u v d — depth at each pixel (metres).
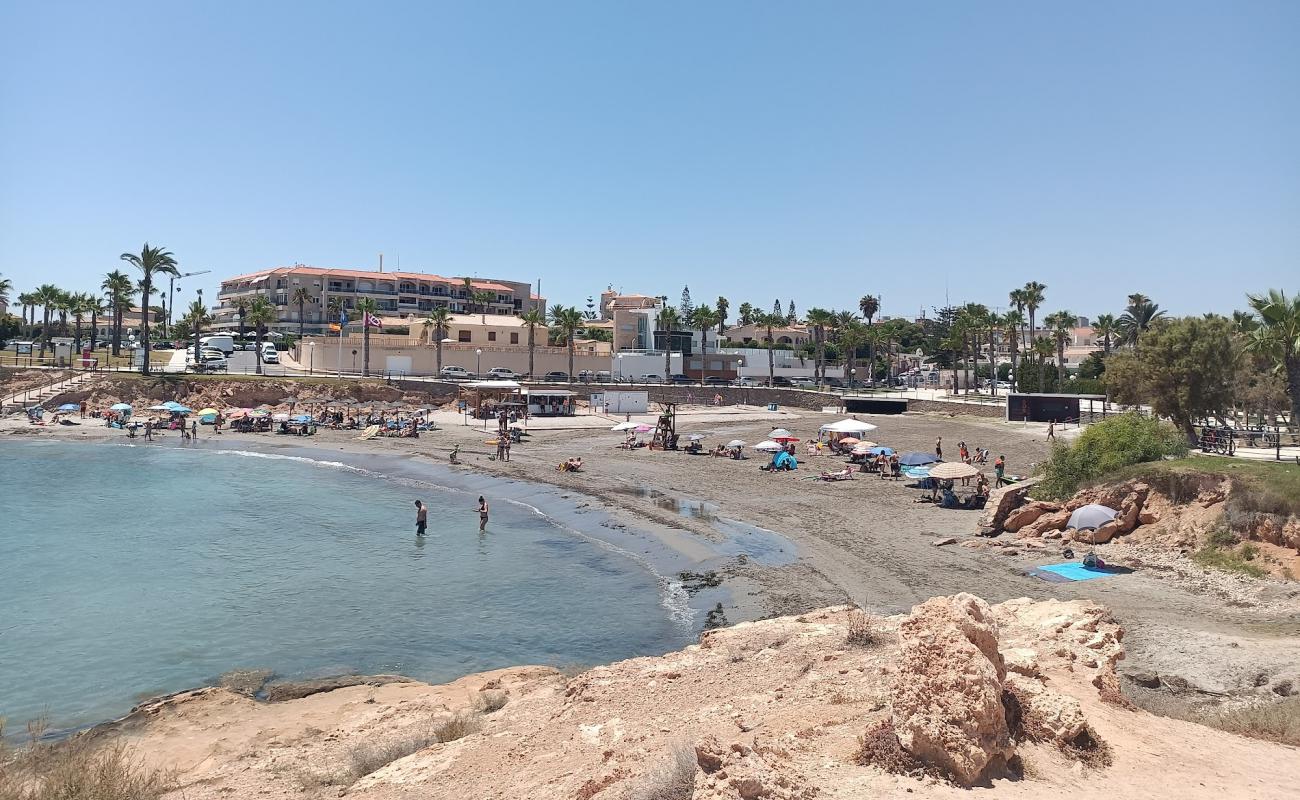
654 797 8.94
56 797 12.41
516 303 188.62
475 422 87.56
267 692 19.36
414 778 12.52
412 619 25.27
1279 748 10.96
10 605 26.61
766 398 116.38
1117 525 30.19
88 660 21.67
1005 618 17.28
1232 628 20.84
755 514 40.44
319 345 109.38
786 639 18.00
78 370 92.50
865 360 159.50
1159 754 10.18
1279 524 25.52
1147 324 118.12
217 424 80.81
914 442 69.44
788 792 8.30
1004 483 46.53
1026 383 114.56
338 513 43.69
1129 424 34.56
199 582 29.64
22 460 63.06
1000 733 9.40
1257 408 60.88
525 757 12.61
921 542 33.25
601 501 44.88
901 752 9.37
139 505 45.72
